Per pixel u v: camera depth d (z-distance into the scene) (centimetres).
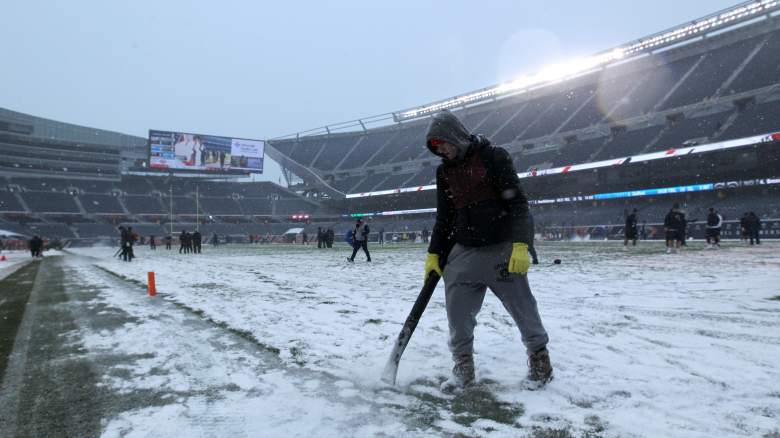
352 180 7238
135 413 241
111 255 2891
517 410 237
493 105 6638
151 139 6675
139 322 498
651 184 4247
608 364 310
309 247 3941
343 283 891
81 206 6612
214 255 2495
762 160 3634
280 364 330
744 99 4081
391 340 399
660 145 4225
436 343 384
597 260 1298
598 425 215
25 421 234
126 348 383
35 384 294
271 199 8062
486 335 406
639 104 4869
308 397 261
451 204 282
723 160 3825
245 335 426
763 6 4362
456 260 272
